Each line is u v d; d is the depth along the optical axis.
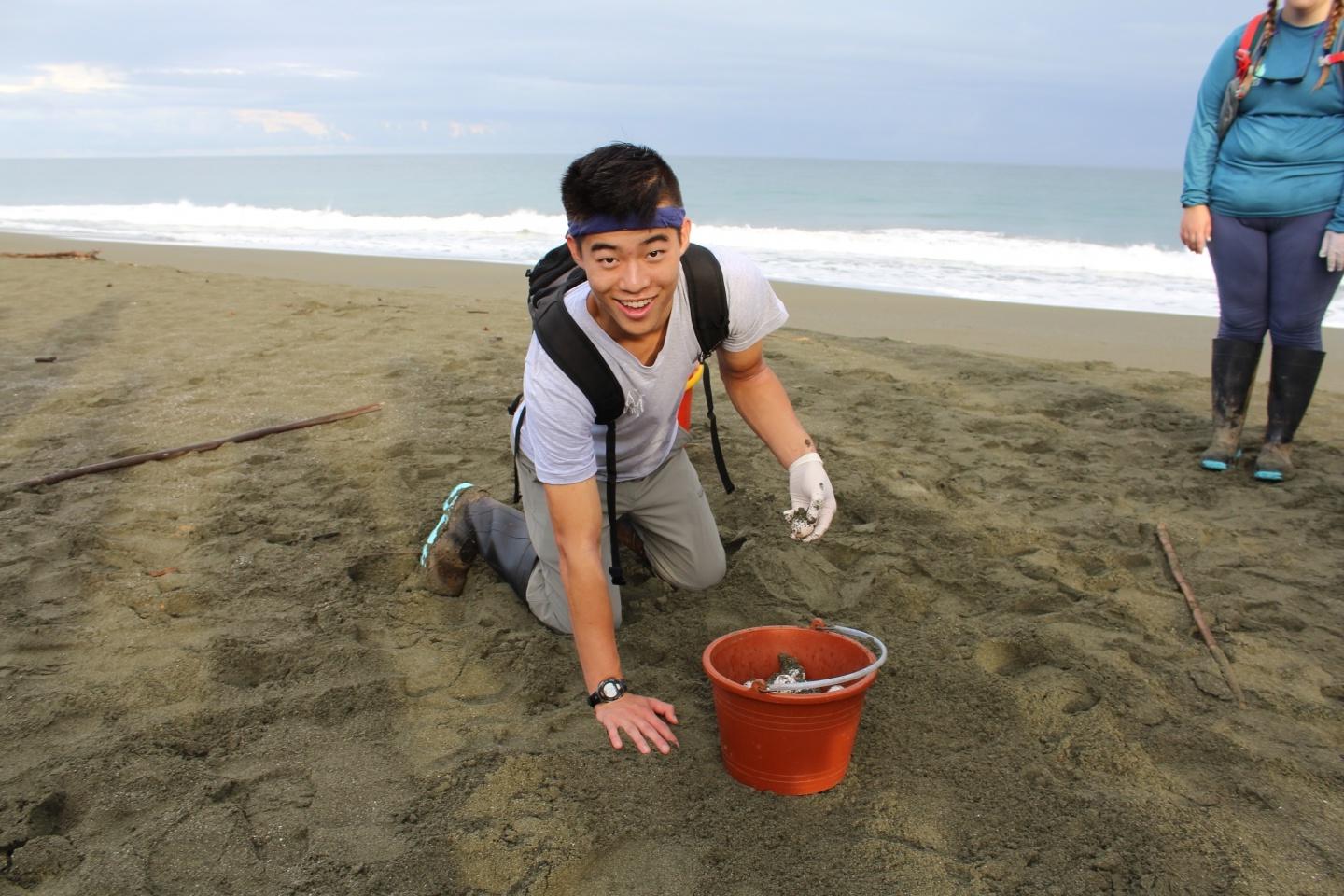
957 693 2.61
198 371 6.00
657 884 1.98
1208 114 4.07
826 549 3.50
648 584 3.25
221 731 2.44
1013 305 9.67
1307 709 2.54
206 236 18.31
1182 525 3.72
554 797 2.19
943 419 5.15
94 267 10.79
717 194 29.53
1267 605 3.09
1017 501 3.98
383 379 5.83
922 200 27.92
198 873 1.97
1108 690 2.63
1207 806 2.20
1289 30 3.80
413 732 2.45
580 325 2.16
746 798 2.21
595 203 1.87
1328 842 2.09
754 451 4.53
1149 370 6.44
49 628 2.88
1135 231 20.12
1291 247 3.93
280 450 4.50
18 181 42.00
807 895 1.94
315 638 2.86
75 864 1.99
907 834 2.10
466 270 12.29
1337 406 5.39
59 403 5.26
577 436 2.22
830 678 2.36
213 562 3.35
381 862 2.00
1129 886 1.96
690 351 2.30
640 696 2.32
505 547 3.03
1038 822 2.14
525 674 2.69
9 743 2.37
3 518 3.67
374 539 3.53
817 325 8.55
